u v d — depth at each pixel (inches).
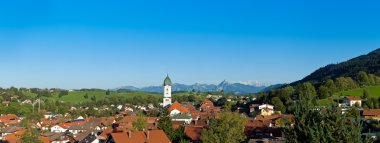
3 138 5689.0
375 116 5177.2
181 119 6525.6
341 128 1245.7
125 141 3408.0
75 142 5196.9
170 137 3969.0
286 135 1411.2
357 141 1227.2
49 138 5526.6
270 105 7519.7
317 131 1267.2
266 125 4384.8
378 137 1915.6
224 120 3061.0
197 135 3836.1
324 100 7386.8
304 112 1379.2
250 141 3181.6
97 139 4259.4
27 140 4443.9
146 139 3501.5
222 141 2913.4
